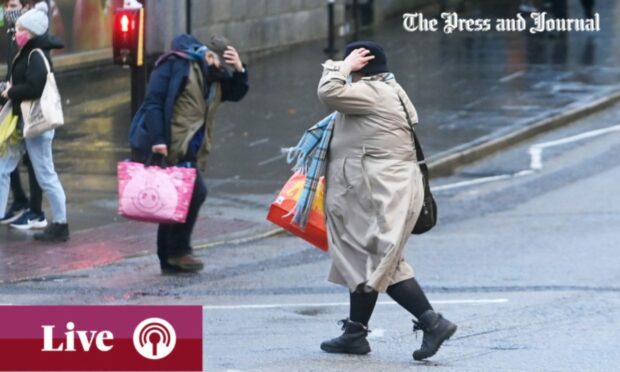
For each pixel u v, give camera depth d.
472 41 79.62
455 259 35.78
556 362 24.03
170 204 32.38
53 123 36.62
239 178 46.75
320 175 24.62
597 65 71.69
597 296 30.67
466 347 25.41
